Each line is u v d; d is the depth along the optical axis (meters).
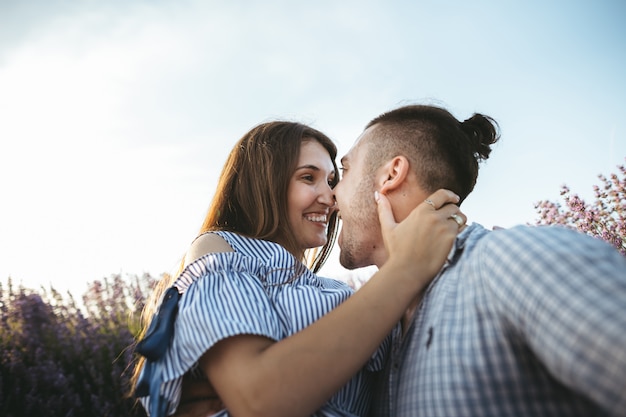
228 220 2.12
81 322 3.49
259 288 1.36
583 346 0.71
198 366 1.30
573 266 0.79
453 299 1.08
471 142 1.55
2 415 2.86
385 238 1.38
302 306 1.40
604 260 0.79
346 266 1.68
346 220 1.62
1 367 3.05
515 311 0.86
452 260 1.21
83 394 3.16
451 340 1.02
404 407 1.12
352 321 1.14
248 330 1.15
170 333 1.29
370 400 1.47
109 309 3.84
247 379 1.08
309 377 1.06
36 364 3.18
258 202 2.01
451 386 0.98
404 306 1.19
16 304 3.37
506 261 0.90
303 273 1.65
